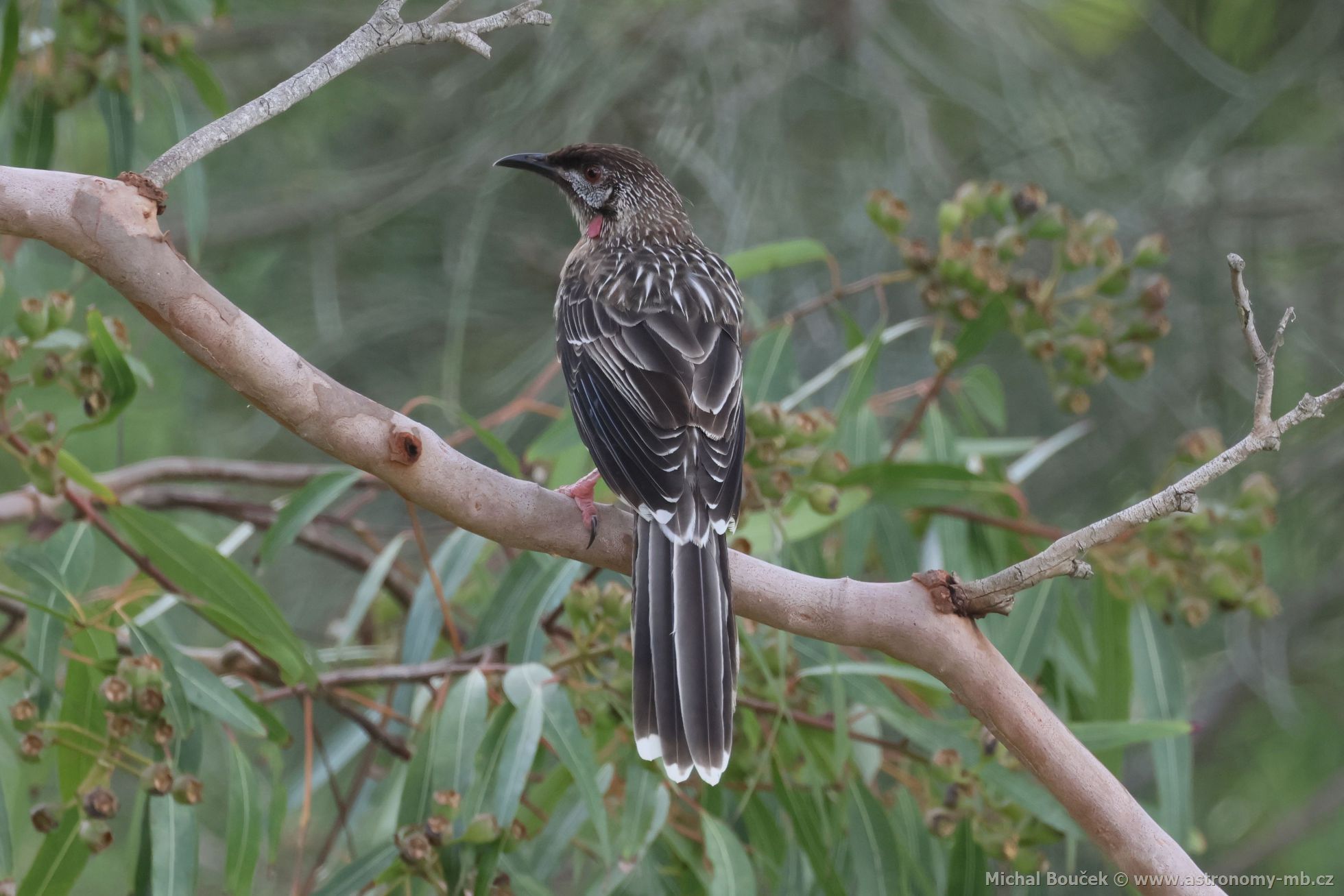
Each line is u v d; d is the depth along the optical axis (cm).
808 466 800
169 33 893
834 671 751
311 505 852
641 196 944
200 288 550
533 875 805
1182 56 1355
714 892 727
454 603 1036
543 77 1263
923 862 839
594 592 750
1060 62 1395
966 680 600
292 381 568
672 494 678
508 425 1279
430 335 1377
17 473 1188
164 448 1330
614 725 774
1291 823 1512
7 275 1116
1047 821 759
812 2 1330
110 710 688
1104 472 1385
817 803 776
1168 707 867
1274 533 1429
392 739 854
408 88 1423
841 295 938
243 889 745
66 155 1294
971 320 898
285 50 1414
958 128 1404
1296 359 1399
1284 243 1434
